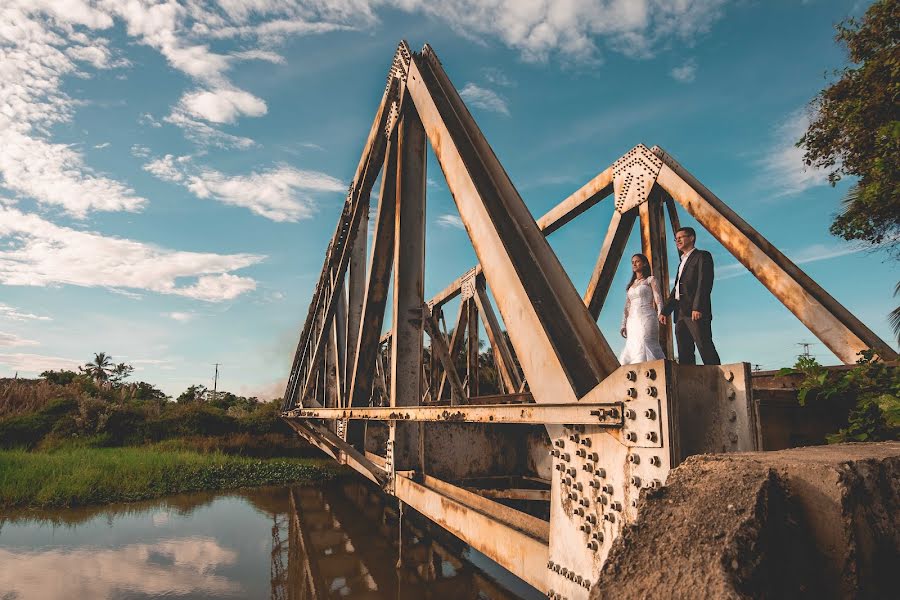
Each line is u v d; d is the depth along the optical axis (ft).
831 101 24.21
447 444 17.93
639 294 14.61
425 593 19.66
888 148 21.09
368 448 25.22
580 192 23.66
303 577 22.04
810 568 3.86
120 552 25.99
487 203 11.57
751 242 16.60
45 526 31.22
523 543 9.08
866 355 10.48
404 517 22.68
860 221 23.43
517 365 34.55
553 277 9.87
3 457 48.42
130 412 70.33
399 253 17.20
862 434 9.20
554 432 8.32
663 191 20.21
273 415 72.74
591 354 8.64
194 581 21.84
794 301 15.43
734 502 3.83
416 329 16.99
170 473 46.55
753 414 5.95
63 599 19.58
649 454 6.15
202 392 130.62
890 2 21.74
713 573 3.22
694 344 15.51
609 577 3.72
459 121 14.01
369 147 23.08
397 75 18.51
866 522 3.99
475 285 37.17
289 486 46.32
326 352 34.65
